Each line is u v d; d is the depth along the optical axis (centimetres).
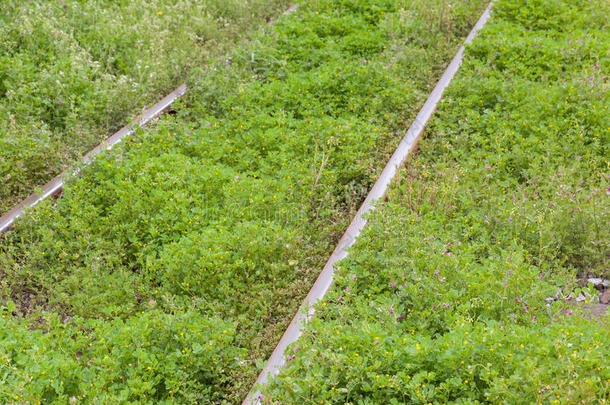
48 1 947
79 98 737
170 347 437
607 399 364
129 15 973
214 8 1049
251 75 818
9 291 512
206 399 420
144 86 784
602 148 666
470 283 471
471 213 571
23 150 636
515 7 1011
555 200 572
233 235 529
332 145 679
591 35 904
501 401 366
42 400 392
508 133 680
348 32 952
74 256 534
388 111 753
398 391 392
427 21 973
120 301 497
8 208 609
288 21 970
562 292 506
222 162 663
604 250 537
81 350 440
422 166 653
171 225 562
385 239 529
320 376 383
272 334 473
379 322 442
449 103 745
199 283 504
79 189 599
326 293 488
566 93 737
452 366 389
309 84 774
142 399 397
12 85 751
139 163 627
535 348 390
